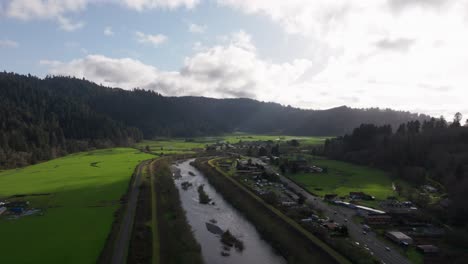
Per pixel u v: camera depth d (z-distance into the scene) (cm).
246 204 9381
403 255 5797
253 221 8150
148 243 6078
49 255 5381
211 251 6341
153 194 9919
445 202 8831
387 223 7512
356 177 13700
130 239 6156
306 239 6575
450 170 12094
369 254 5741
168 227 7112
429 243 6338
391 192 10888
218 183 12400
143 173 13550
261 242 6919
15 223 7069
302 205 8962
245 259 6041
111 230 6625
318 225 7244
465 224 7288
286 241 6606
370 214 7869
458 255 5597
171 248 5944
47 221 7212
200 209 9225
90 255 5400
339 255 5838
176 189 11300
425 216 7850
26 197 9456
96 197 9462
